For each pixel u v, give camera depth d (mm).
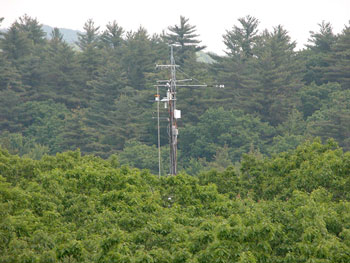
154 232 72312
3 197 86625
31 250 63875
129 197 94750
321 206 78125
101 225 80812
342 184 102562
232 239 62469
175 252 62969
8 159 133500
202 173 134875
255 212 71938
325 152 120188
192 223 82500
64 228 81562
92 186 105438
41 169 130625
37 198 90812
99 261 63531
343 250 62750
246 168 131750
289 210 79375
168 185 112688
